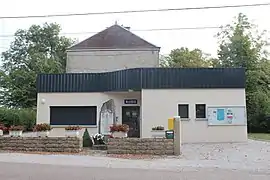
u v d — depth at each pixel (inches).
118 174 416.8
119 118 963.3
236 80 898.7
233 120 888.3
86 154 634.2
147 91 896.3
